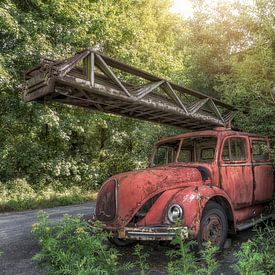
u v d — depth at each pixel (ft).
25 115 42.45
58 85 15.43
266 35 23.29
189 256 10.67
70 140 53.67
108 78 16.87
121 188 16.08
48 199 42.11
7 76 36.94
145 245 18.58
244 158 20.62
